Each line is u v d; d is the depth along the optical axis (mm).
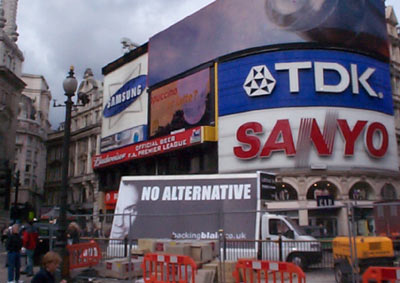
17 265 11930
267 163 31703
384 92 34688
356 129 31953
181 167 38594
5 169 14648
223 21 36469
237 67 34469
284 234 15281
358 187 32719
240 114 33531
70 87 11930
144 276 10516
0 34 47844
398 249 10031
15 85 50844
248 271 10211
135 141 43938
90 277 12195
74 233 13711
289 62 32312
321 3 32969
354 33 33438
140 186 17188
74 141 58750
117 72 49312
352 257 8812
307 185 30594
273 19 33375
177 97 39750
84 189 54812
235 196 15711
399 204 8898
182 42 40281
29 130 78625
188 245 11688
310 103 31578
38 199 80062
